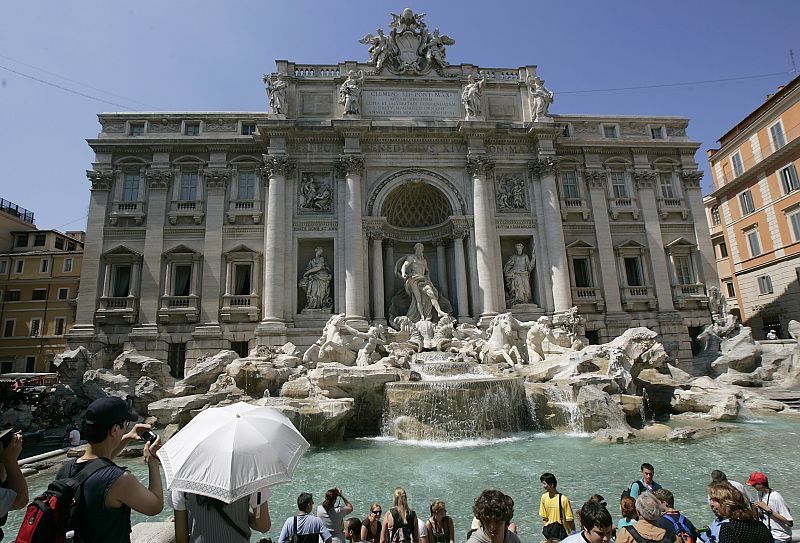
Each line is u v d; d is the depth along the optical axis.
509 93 37.03
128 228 33.00
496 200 35.16
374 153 34.62
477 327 31.56
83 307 31.52
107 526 3.65
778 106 36.59
